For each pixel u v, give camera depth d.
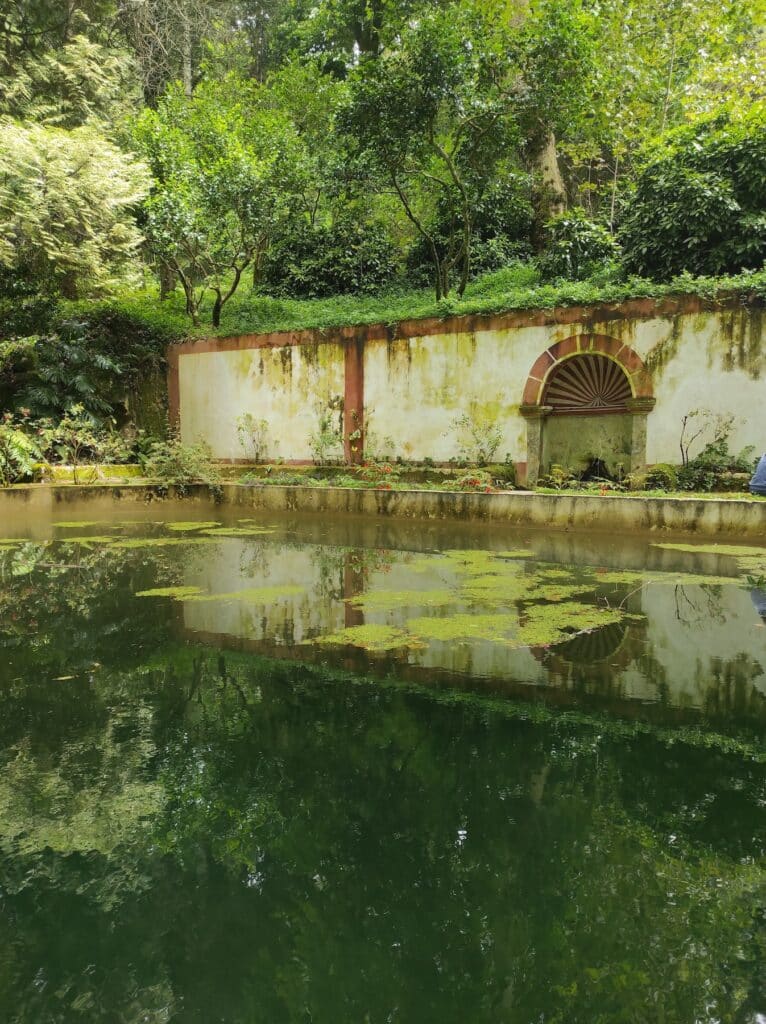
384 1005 1.21
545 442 10.13
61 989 1.24
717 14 14.24
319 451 11.54
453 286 14.88
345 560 5.92
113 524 8.52
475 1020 1.14
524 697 2.70
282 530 7.95
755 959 1.31
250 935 1.38
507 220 15.84
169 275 16.03
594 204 19.08
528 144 15.46
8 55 15.16
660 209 10.10
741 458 8.45
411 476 10.63
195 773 2.06
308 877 1.57
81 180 10.95
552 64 10.17
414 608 4.15
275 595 4.51
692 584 4.86
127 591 4.64
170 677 2.92
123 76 16.77
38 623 3.81
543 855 1.65
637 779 2.02
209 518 9.19
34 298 12.05
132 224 12.23
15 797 1.92
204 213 12.23
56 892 1.52
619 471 9.77
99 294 12.75
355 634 3.58
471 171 11.83
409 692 2.75
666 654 3.26
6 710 2.55
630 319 9.12
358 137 10.98
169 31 19.55
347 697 2.70
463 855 1.65
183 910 1.46
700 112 14.09
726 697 2.69
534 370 9.77
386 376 10.96
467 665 3.08
